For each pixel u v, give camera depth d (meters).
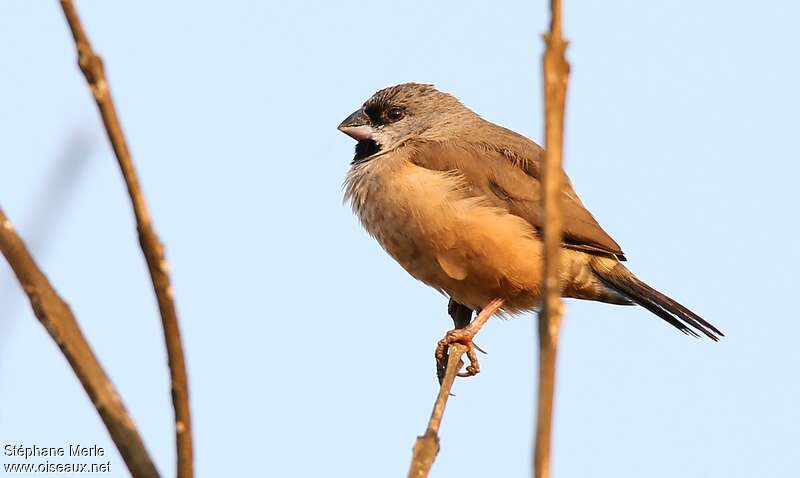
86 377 3.93
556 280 3.42
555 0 3.35
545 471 3.32
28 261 3.98
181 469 3.83
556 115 3.36
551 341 3.40
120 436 3.89
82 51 3.50
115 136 3.57
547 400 3.37
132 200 3.64
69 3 3.46
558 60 3.35
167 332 3.77
